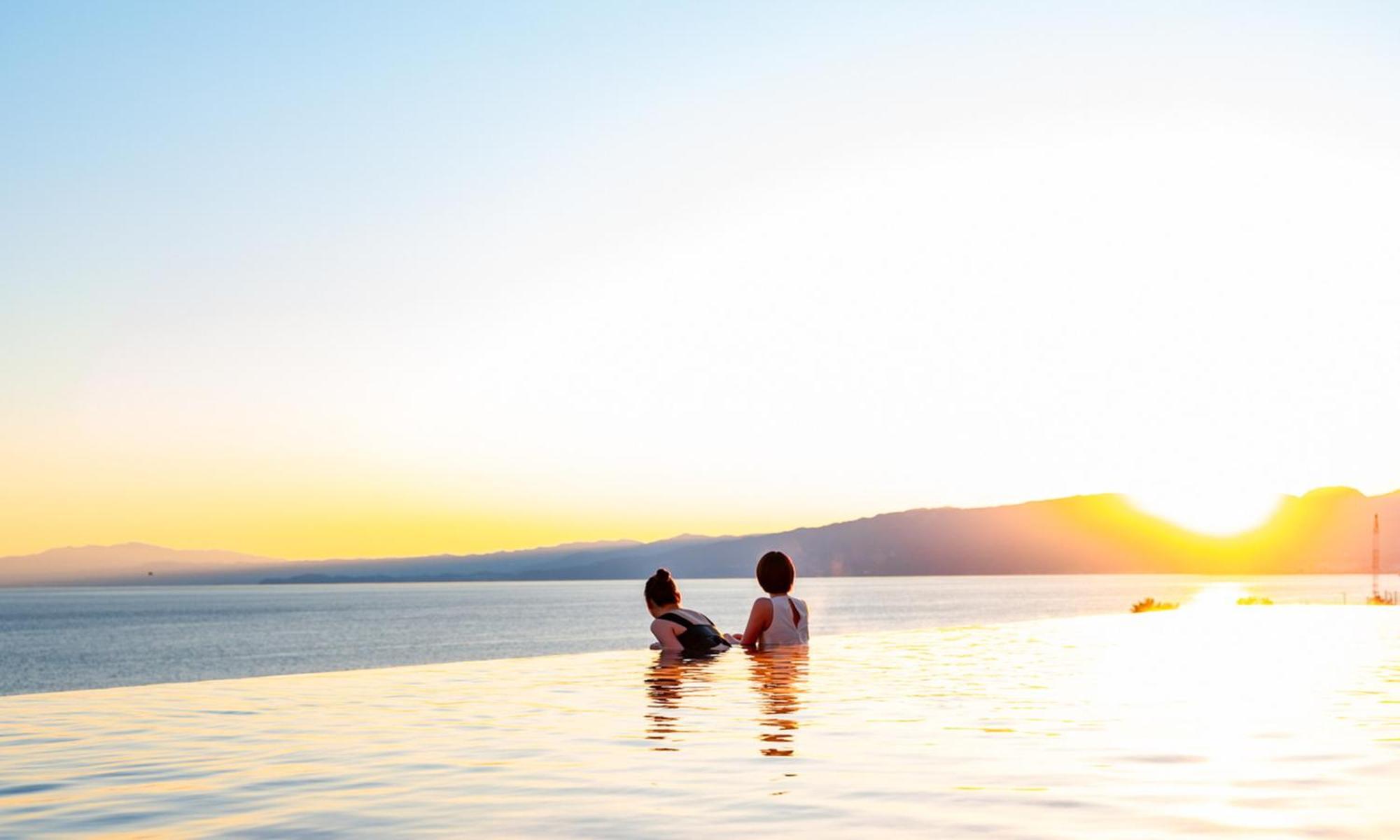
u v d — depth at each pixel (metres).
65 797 3.99
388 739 5.41
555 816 3.44
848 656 10.61
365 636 106.94
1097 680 8.23
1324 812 3.38
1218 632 15.23
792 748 4.89
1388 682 8.03
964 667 9.43
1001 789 3.81
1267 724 5.65
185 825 3.44
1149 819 3.28
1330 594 124.25
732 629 64.94
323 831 3.30
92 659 84.81
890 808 3.49
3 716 6.68
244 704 7.30
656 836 3.13
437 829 3.29
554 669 9.42
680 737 5.28
